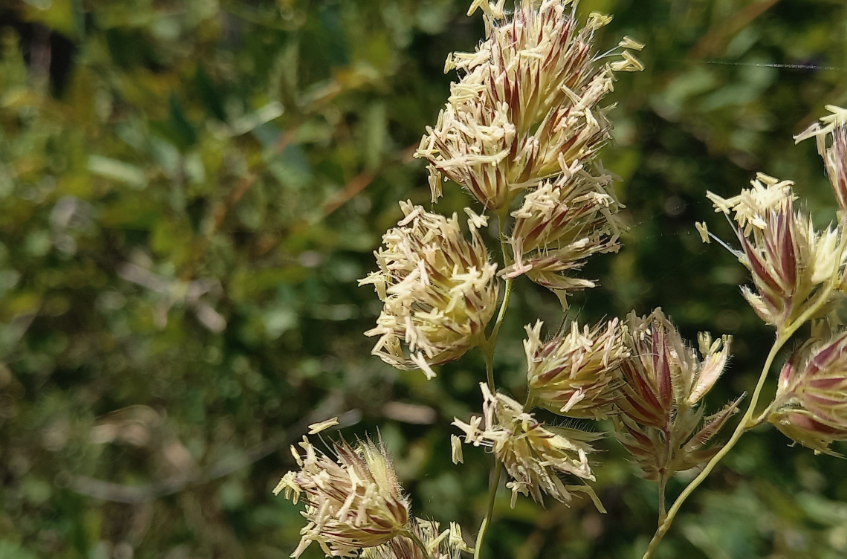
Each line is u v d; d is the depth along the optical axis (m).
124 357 0.46
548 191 0.17
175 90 0.34
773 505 0.29
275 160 0.30
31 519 0.45
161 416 0.47
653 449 0.18
